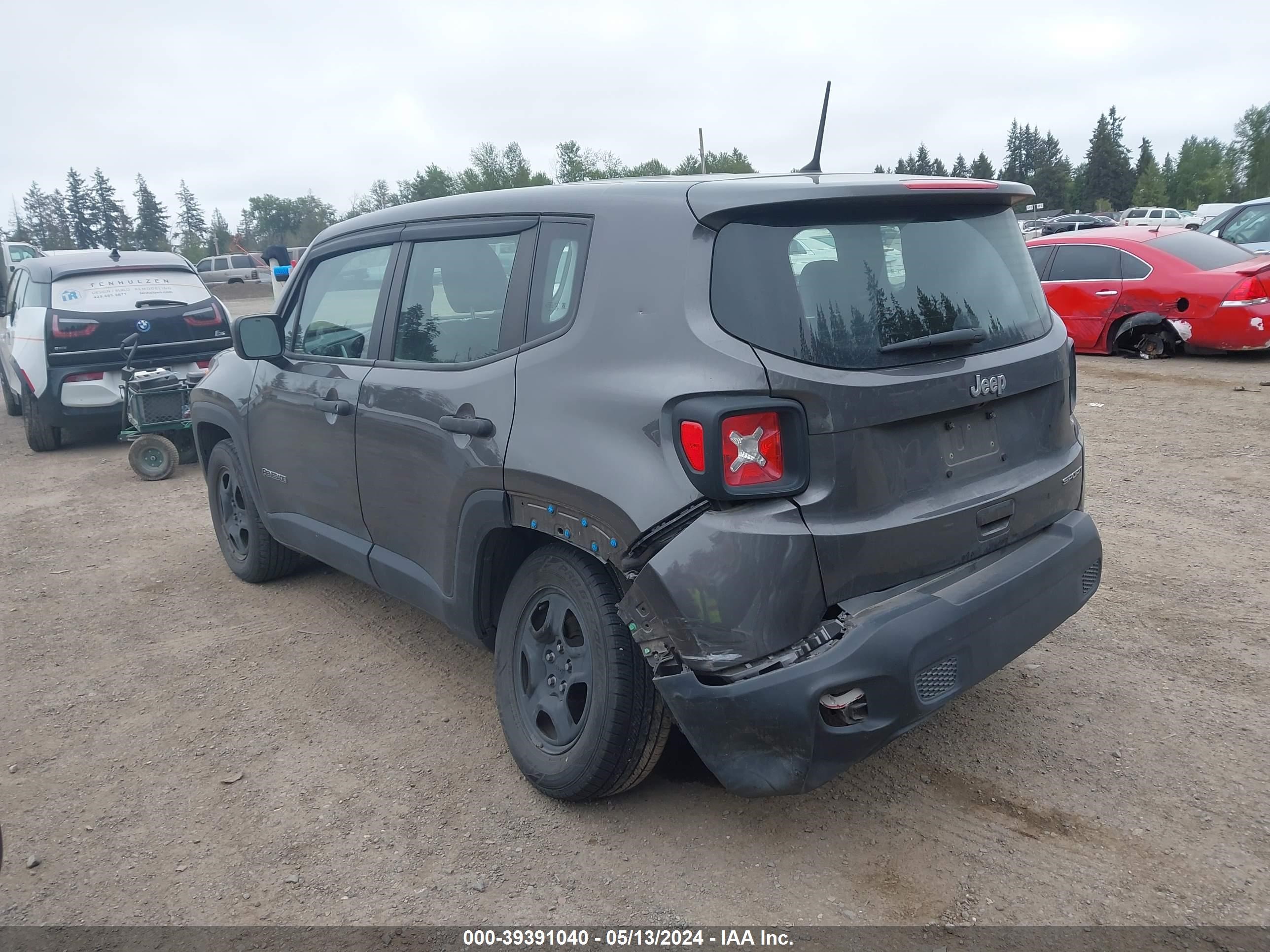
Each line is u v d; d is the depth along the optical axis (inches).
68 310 353.1
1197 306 418.0
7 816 134.0
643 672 115.3
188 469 349.4
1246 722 140.4
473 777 137.6
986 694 152.6
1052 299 471.8
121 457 372.2
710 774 135.6
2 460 377.4
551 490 117.6
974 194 119.3
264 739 151.3
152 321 359.6
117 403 357.7
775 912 107.3
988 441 119.7
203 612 205.8
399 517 154.1
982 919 104.2
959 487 115.5
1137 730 139.9
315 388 171.8
